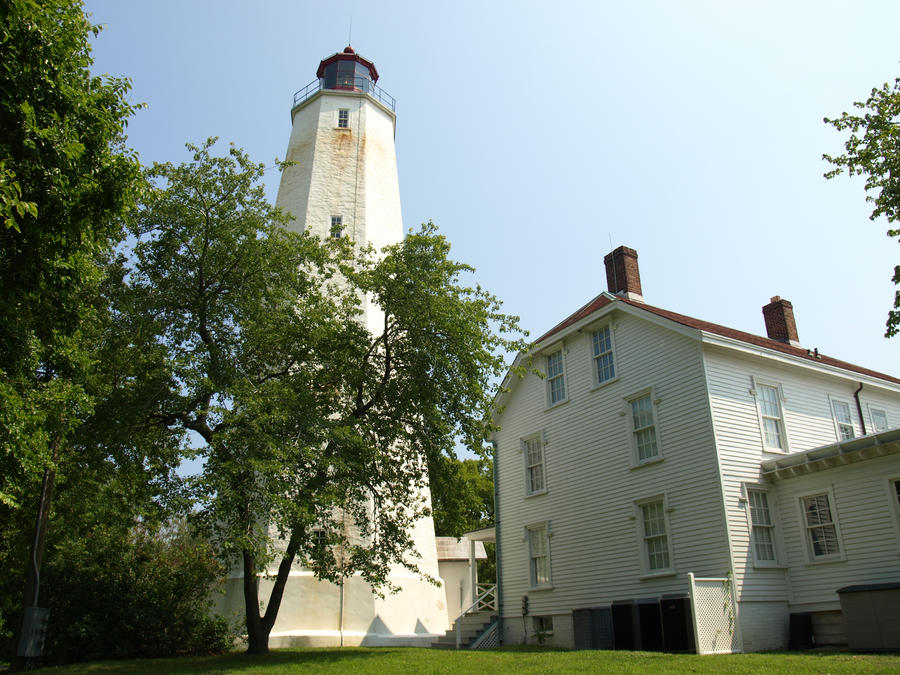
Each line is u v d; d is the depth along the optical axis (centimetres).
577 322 2080
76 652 1700
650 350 1847
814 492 1595
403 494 1731
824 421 1889
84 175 985
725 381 1708
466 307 1691
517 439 2272
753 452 1683
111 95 1035
